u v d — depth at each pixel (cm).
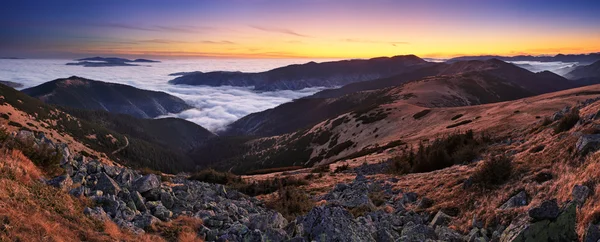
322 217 1268
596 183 1234
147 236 1152
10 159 1306
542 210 1082
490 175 1850
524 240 1064
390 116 10888
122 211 1296
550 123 3559
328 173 4997
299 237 1169
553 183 1531
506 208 1489
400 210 2028
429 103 15938
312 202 2538
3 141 1442
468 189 1889
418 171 3678
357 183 3212
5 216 902
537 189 1558
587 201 1158
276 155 15625
